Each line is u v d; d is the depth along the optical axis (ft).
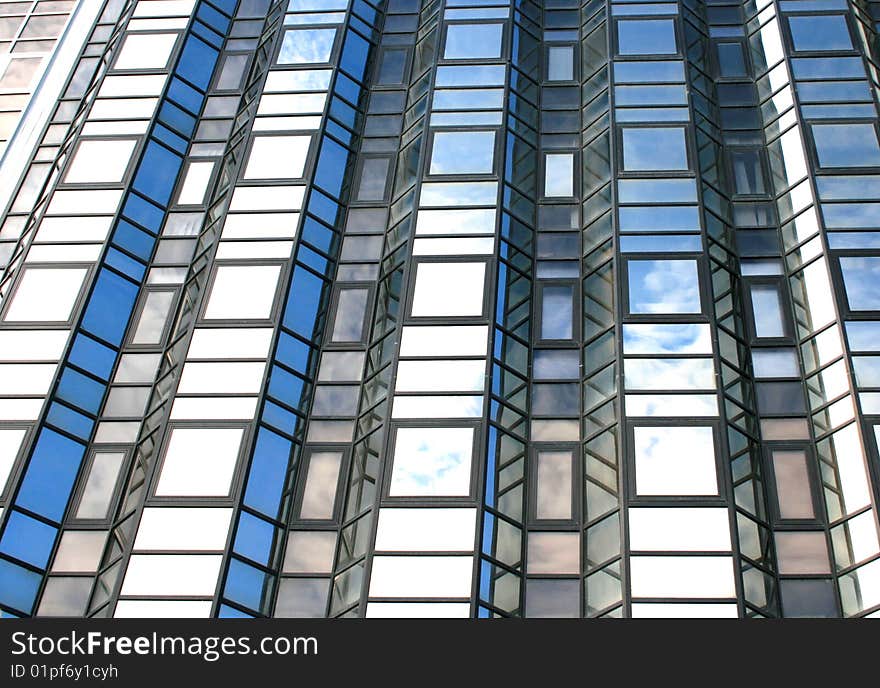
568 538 101.30
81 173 134.21
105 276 123.44
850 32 142.92
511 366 112.98
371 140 141.08
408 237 123.65
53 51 180.24
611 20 149.38
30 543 103.14
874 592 93.50
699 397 106.52
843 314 111.45
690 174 127.24
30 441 108.17
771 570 96.89
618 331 112.37
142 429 112.98
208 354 114.32
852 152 127.44
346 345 118.01
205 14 158.61
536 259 124.36
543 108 143.33
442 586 95.81
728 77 144.66
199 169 139.03
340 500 106.11
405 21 158.61
